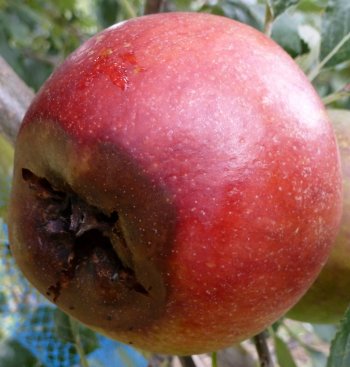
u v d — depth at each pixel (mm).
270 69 131
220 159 120
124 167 121
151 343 141
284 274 130
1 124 188
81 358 226
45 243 145
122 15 288
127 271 135
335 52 204
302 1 221
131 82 123
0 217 242
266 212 123
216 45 130
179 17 138
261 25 238
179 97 121
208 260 122
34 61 327
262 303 131
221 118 121
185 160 119
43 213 145
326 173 134
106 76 126
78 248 143
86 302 143
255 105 124
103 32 140
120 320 141
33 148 137
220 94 122
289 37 216
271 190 123
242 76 126
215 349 140
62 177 135
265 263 125
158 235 121
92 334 235
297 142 127
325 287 189
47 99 133
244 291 126
